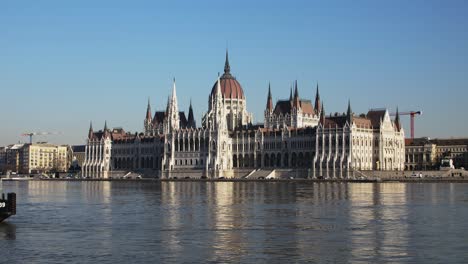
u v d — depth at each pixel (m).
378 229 97.81
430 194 187.25
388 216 116.88
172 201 161.75
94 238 89.56
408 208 134.12
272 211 128.50
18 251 79.25
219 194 196.00
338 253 77.38
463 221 108.19
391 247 81.25
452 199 162.75
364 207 137.12
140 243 84.94
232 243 84.75
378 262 72.12
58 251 79.19
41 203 156.12
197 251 78.88
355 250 79.25
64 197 183.50
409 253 77.19
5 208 104.88
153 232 95.44
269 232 94.94
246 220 111.12
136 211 130.62
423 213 122.50
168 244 84.06
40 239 88.69
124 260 73.62
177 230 97.69
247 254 76.94
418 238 88.38
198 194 197.38
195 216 118.81
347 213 123.06
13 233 95.00
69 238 89.56
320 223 105.88
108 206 145.38
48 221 110.94
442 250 79.00
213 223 106.75
